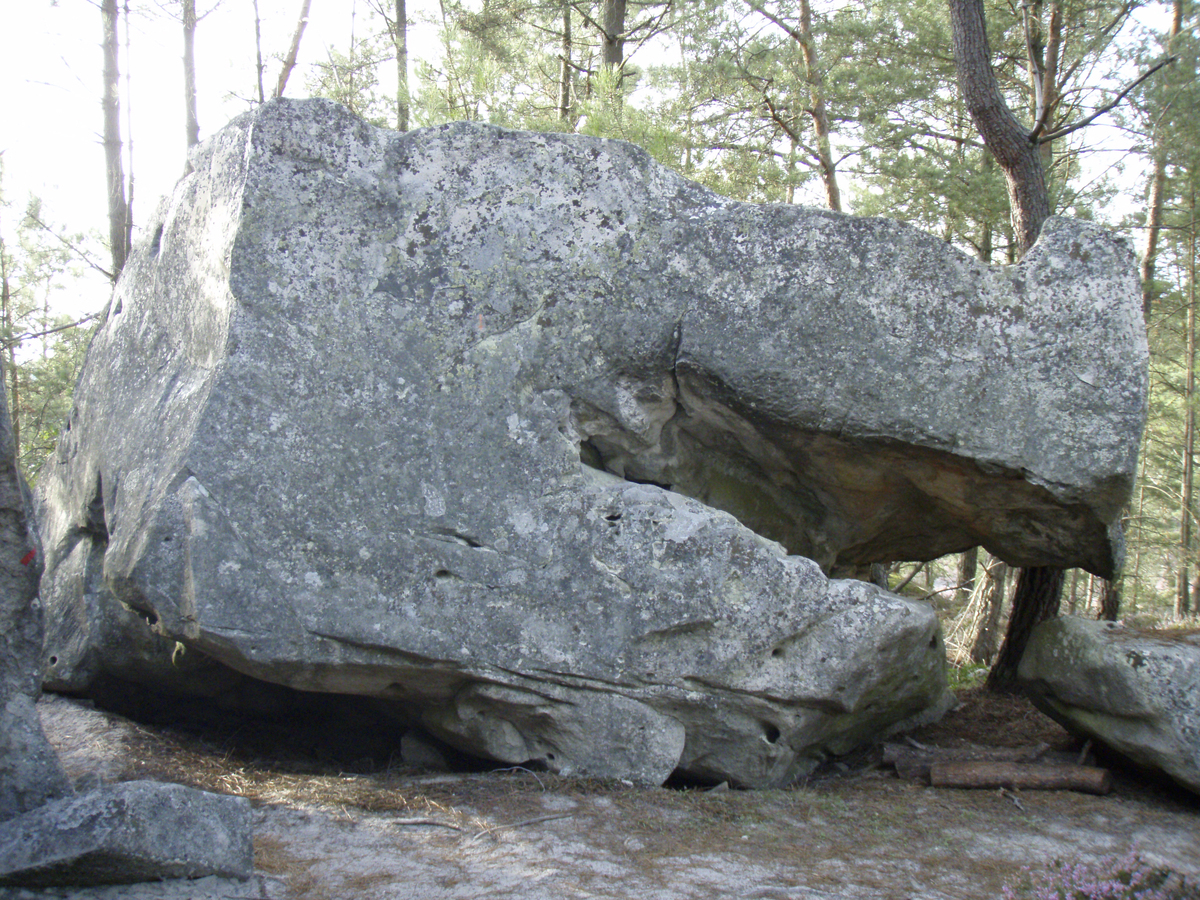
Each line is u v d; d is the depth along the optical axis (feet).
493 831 13.60
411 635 15.80
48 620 20.54
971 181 35.81
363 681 16.34
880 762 18.61
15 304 50.37
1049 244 17.19
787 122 37.78
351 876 11.82
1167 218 45.96
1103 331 16.88
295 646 15.51
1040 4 27.17
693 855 13.12
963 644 36.81
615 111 25.70
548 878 11.94
